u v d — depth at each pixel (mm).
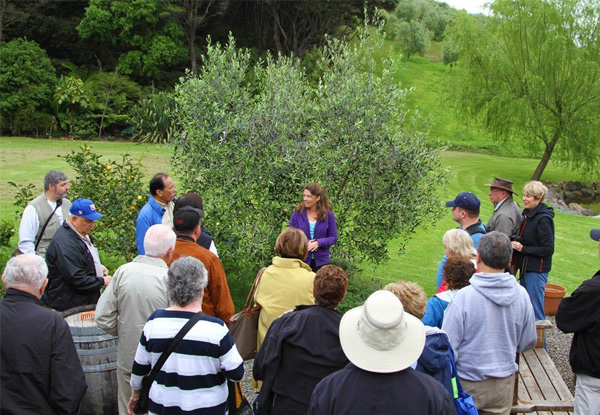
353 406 2053
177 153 6742
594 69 22812
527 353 5094
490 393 3203
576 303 3547
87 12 29031
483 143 36125
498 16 24781
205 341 2783
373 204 6773
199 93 6527
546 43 23062
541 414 4172
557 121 24344
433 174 7031
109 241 6578
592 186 26547
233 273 7297
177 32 30156
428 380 2143
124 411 3549
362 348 2146
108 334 3834
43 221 5184
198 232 4008
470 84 25797
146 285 3387
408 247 10555
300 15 32062
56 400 2793
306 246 3791
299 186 6531
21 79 24531
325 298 2977
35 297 2908
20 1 29625
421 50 53562
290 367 2916
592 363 3551
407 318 2346
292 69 7191
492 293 3186
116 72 28203
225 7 32656
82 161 6699
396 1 30922
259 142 6496
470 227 4938
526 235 5480
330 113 6742
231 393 3092
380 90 6863
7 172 14469
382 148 6539
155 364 2807
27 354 2742
